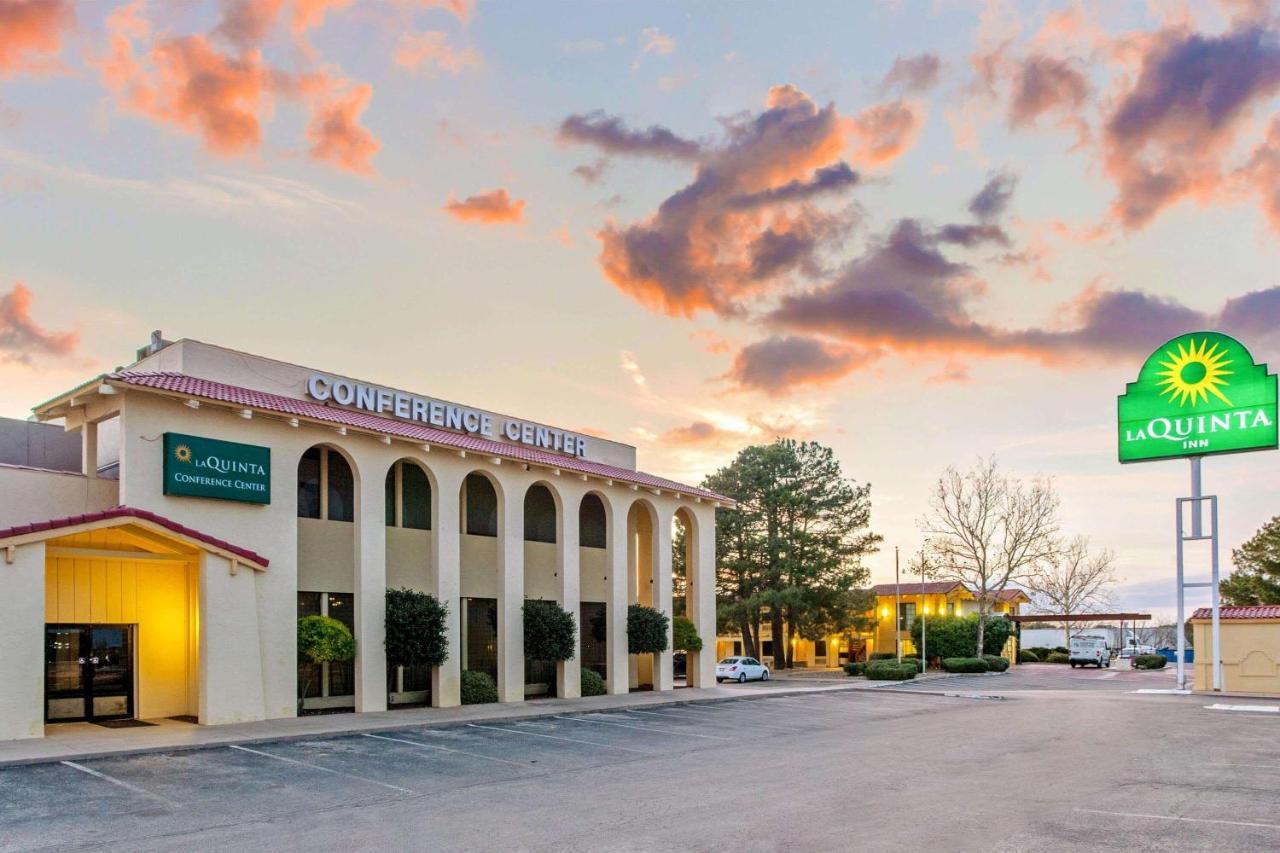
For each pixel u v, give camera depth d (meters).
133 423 20.47
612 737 21.59
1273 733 22.86
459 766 16.92
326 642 23.06
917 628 64.19
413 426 27.83
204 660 20.77
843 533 57.88
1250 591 55.53
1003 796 13.98
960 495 61.22
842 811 12.84
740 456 58.50
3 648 17.69
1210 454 38.16
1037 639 89.19
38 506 20.59
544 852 10.67
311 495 25.05
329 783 15.04
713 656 37.66
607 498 33.31
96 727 20.20
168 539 20.36
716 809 13.04
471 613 29.55
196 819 12.45
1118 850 10.59
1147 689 40.47
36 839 11.38
